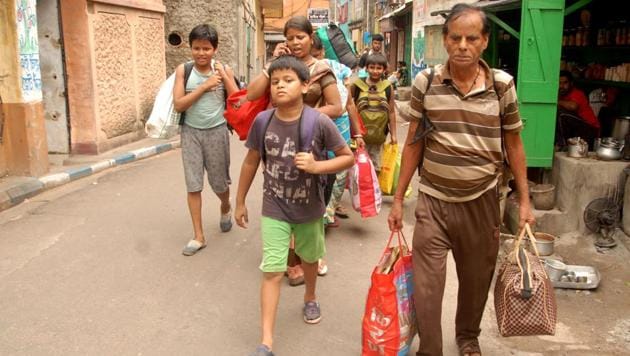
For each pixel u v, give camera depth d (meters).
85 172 8.22
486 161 2.97
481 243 3.13
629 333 3.81
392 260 3.27
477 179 2.98
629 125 5.63
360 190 5.52
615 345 3.66
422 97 3.00
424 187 3.13
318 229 3.62
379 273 3.17
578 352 3.57
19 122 7.24
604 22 6.93
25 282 4.50
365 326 3.20
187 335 3.74
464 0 13.11
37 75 7.52
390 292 3.10
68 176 7.80
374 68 6.26
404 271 3.20
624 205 5.18
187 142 5.09
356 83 6.40
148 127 5.07
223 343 3.65
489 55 7.32
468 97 2.89
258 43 29.23
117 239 5.51
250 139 3.51
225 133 5.21
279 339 3.71
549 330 3.08
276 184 3.41
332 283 4.58
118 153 9.63
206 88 4.89
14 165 7.32
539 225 5.36
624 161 5.30
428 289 3.08
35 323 3.86
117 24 10.07
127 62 10.53
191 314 4.03
